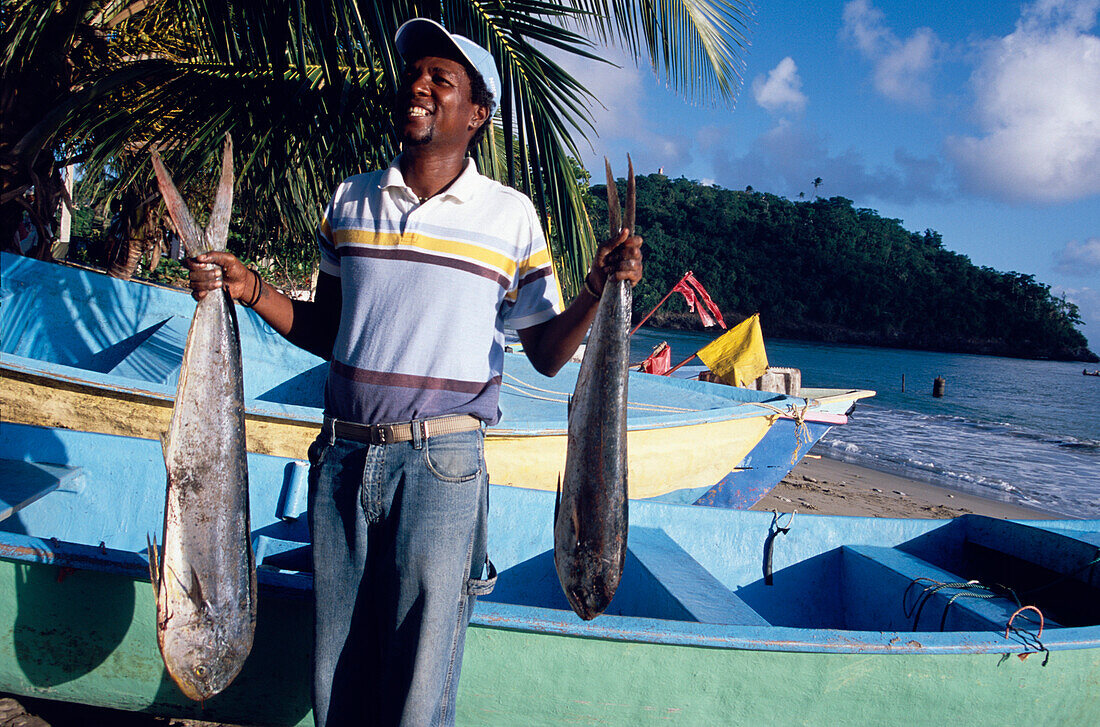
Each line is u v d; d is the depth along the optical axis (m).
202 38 6.63
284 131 5.87
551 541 3.81
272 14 5.20
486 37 5.12
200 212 9.21
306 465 3.63
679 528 3.90
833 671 2.51
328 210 2.00
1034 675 2.62
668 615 2.98
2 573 2.34
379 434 1.78
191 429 1.83
